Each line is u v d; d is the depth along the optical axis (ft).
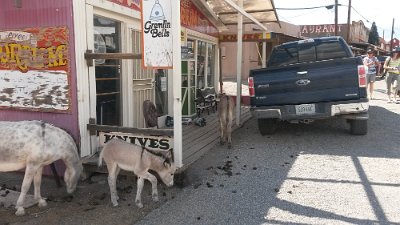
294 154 23.11
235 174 19.58
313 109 24.89
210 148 24.40
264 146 25.18
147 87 27.35
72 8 18.33
